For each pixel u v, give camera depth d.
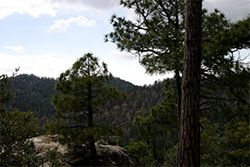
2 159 4.21
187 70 4.25
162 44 7.61
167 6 8.70
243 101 6.84
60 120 8.61
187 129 4.04
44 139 10.23
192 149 3.96
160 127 10.00
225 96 7.24
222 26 6.72
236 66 6.14
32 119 4.81
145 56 8.35
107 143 11.00
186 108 4.14
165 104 10.20
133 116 10.27
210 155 9.62
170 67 7.00
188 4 4.37
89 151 8.98
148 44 7.87
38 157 4.94
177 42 7.60
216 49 5.69
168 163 10.06
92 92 8.84
